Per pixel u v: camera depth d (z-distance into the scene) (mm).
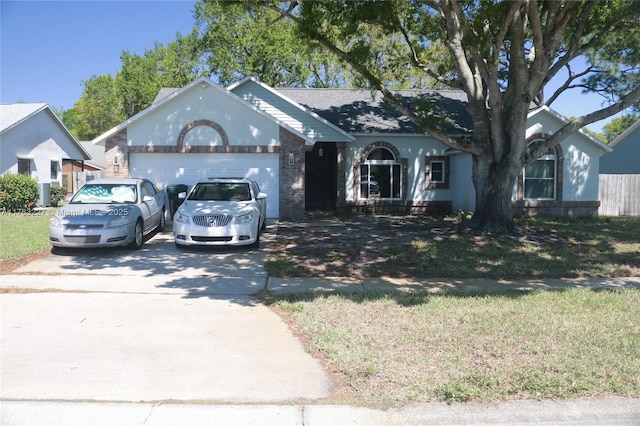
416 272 9758
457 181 21609
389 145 21781
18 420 4086
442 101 24000
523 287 8750
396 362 5109
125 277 9109
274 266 10086
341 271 9805
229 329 6270
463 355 5305
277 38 33750
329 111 22906
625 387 4570
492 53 12734
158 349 5559
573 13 13961
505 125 13984
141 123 17094
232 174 17422
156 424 4047
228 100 17172
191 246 12156
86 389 4566
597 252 11836
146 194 13359
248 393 4508
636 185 22625
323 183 23875
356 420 4102
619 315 6742
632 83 19750
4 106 24000
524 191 20094
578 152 20141
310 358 5320
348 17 12812
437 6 13148
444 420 4117
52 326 6305
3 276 9039
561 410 4246
